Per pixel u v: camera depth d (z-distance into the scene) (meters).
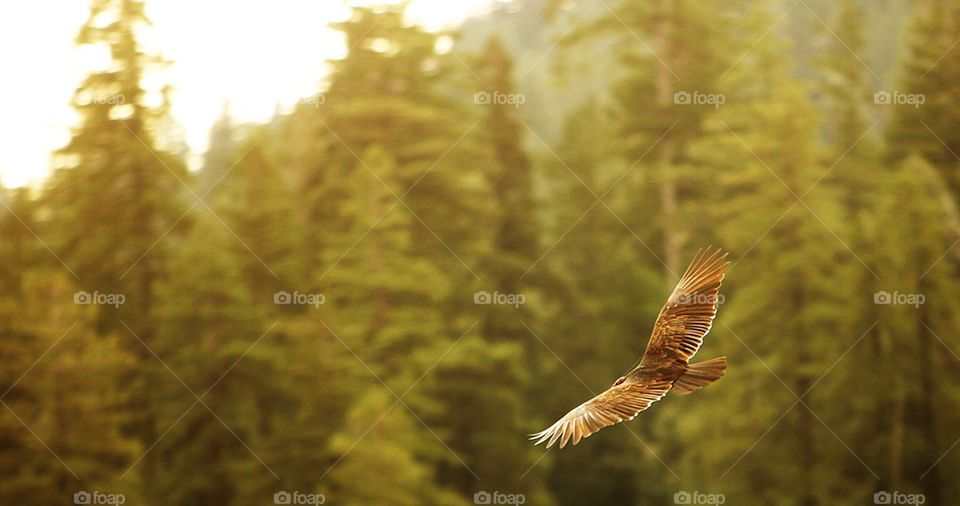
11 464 23.62
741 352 30.08
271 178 33.47
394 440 24.88
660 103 42.06
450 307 34.41
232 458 27.84
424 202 35.25
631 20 41.28
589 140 49.19
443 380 31.66
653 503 37.56
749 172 31.48
